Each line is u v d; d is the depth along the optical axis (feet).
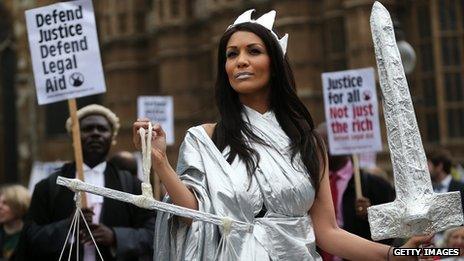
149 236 20.61
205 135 11.49
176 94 124.67
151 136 11.19
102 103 139.85
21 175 145.59
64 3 21.77
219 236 11.15
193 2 124.06
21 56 146.00
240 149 11.33
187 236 11.23
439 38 89.86
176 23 124.67
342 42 99.86
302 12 102.94
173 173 11.27
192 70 124.47
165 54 125.90
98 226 19.75
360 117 28.04
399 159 10.78
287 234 11.07
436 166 33.68
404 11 93.09
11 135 149.28
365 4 94.07
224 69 12.26
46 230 19.79
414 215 10.63
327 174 12.00
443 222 10.73
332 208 11.92
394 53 10.99
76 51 21.77
